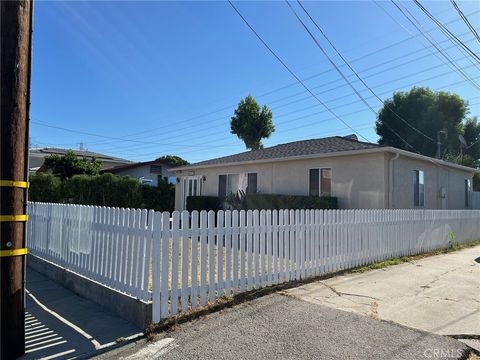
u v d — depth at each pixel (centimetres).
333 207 1331
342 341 393
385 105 3253
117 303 482
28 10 377
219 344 385
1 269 356
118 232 504
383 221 868
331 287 609
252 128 3816
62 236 661
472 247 1183
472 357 368
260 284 580
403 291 592
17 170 368
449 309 503
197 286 485
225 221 530
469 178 1950
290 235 638
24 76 373
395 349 376
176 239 464
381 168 1261
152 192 2275
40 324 447
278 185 1587
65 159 2533
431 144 3203
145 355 363
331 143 1631
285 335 407
